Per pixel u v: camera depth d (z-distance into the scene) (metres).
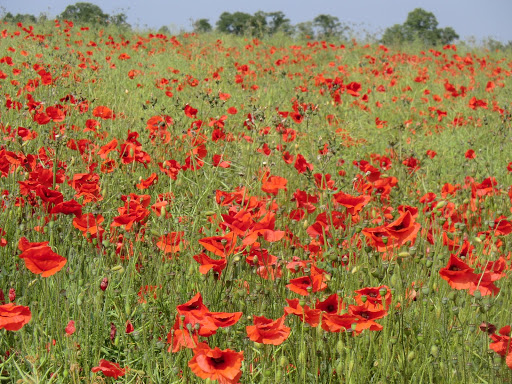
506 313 2.70
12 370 2.39
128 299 2.54
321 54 17.06
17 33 11.95
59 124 5.61
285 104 8.84
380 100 10.61
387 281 2.72
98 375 2.42
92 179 3.86
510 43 21.81
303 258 3.17
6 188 3.71
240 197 3.28
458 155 7.14
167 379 2.39
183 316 2.05
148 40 15.41
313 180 3.46
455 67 14.92
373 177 3.96
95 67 8.64
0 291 2.59
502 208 4.58
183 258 3.03
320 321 2.08
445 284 2.87
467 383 2.33
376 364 2.38
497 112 9.52
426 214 3.09
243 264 2.83
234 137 5.88
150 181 3.69
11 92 6.79
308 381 2.38
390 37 21.48
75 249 3.14
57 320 2.49
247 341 2.39
